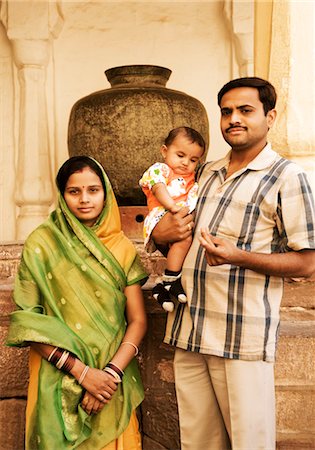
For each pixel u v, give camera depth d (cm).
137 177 502
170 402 350
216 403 303
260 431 284
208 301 287
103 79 604
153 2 604
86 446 300
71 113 524
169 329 302
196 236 295
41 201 589
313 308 365
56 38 601
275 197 279
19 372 357
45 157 591
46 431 293
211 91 607
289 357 340
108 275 309
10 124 602
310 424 340
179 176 309
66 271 306
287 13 381
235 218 283
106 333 303
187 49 605
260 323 281
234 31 582
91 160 312
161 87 512
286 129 379
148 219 308
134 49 604
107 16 604
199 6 605
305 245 273
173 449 349
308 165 380
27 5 580
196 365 300
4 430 357
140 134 497
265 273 278
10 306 358
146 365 351
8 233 605
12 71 600
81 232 308
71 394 297
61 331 296
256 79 285
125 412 304
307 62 380
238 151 292
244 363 281
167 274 298
